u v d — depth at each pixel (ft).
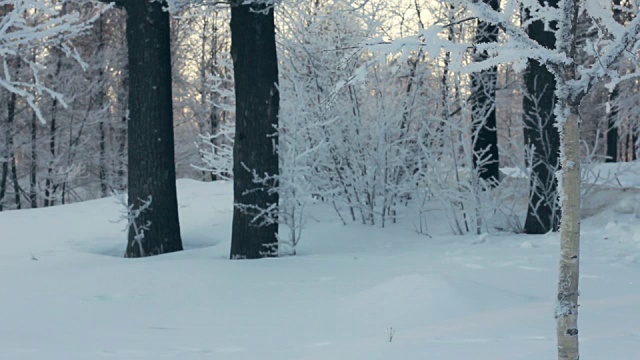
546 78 35.70
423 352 13.15
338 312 18.53
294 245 33.81
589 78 10.93
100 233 44.32
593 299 19.21
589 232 34.47
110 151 93.09
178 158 99.76
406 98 40.42
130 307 20.62
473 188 37.86
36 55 79.66
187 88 98.58
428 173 39.09
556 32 11.55
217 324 17.81
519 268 25.17
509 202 42.80
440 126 40.16
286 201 34.09
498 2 37.04
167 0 31.55
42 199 92.94
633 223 34.81
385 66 39.37
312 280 24.12
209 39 96.27
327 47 39.09
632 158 131.23
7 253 36.42
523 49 11.59
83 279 25.27
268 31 32.22
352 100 39.78
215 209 52.11
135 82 34.73
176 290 23.04
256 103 32.07
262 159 32.19
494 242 33.60
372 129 40.16
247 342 15.49
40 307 20.68
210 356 14.06
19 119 86.53
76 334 16.84
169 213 35.17
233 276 25.27
